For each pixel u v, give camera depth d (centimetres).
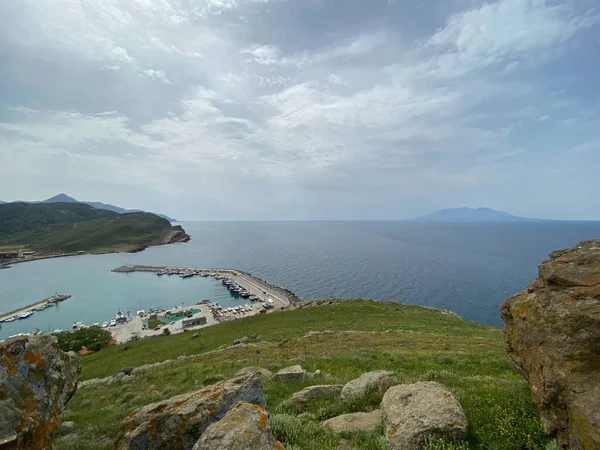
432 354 1997
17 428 591
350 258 19462
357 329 3734
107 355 5112
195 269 19988
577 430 521
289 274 16112
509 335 778
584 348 570
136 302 13788
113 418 1156
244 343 3550
